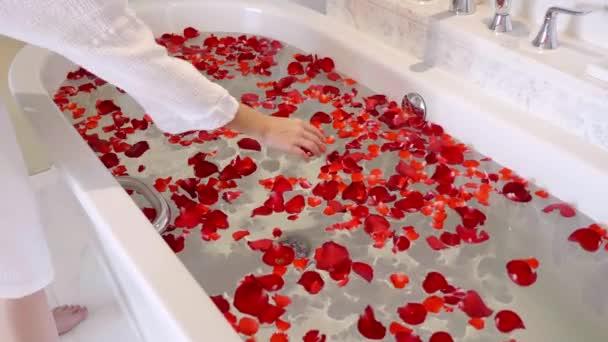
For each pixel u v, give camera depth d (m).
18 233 0.91
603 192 1.05
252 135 1.03
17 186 0.90
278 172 1.39
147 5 1.84
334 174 1.35
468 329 1.00
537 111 1.21
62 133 1.18
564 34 1.26
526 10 1.33
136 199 1.30
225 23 1.90
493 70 1.27
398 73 1.43
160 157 1.44
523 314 1.02
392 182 1.30
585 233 1.08
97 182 1.04
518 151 1.20
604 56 1.17
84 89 1.63
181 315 0.78
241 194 1.33
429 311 1.04
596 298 1.04
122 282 1.06
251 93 1.64
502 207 1.21
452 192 1.25
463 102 1.28
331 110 1.54
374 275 1.12
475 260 1.13
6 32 0.76
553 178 1.14
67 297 1.50
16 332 1.02
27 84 1.37
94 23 0.75
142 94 0.86
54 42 0.76
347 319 1.04
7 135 0.89
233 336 0.75
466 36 1.30
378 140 1.42
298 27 1.74
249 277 1.09
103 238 0.98
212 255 1.17
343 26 1.67
